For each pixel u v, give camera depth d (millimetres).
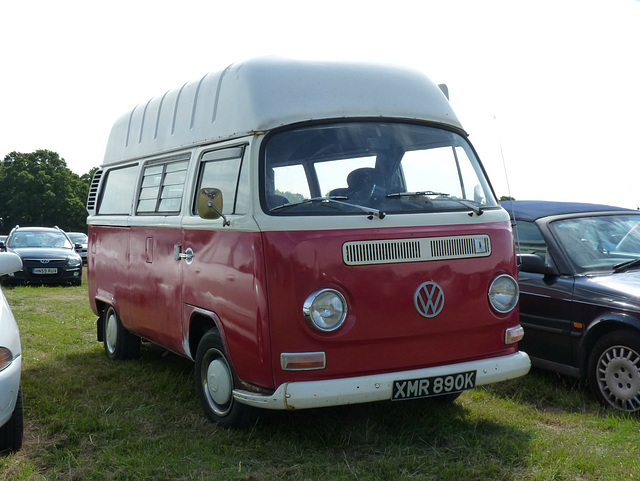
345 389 4305
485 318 4844
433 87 5539
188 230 5527
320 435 4785
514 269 5105
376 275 4461
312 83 5004
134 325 6895
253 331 4508
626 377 5371
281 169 4691
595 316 5684
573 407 5598
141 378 6656
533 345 6305
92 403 5816
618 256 6340
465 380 4676
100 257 7957
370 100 5105
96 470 4273
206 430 5039
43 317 10938
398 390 4453
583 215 6797
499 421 5117
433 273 4637
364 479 4012
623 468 4102
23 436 4957
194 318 5512
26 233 18547
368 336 4426
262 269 4434
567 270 6133
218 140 5254
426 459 4324
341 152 4852
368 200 4742
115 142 7961
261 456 4504
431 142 5242
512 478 4016
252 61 5098
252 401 4480
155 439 4836
